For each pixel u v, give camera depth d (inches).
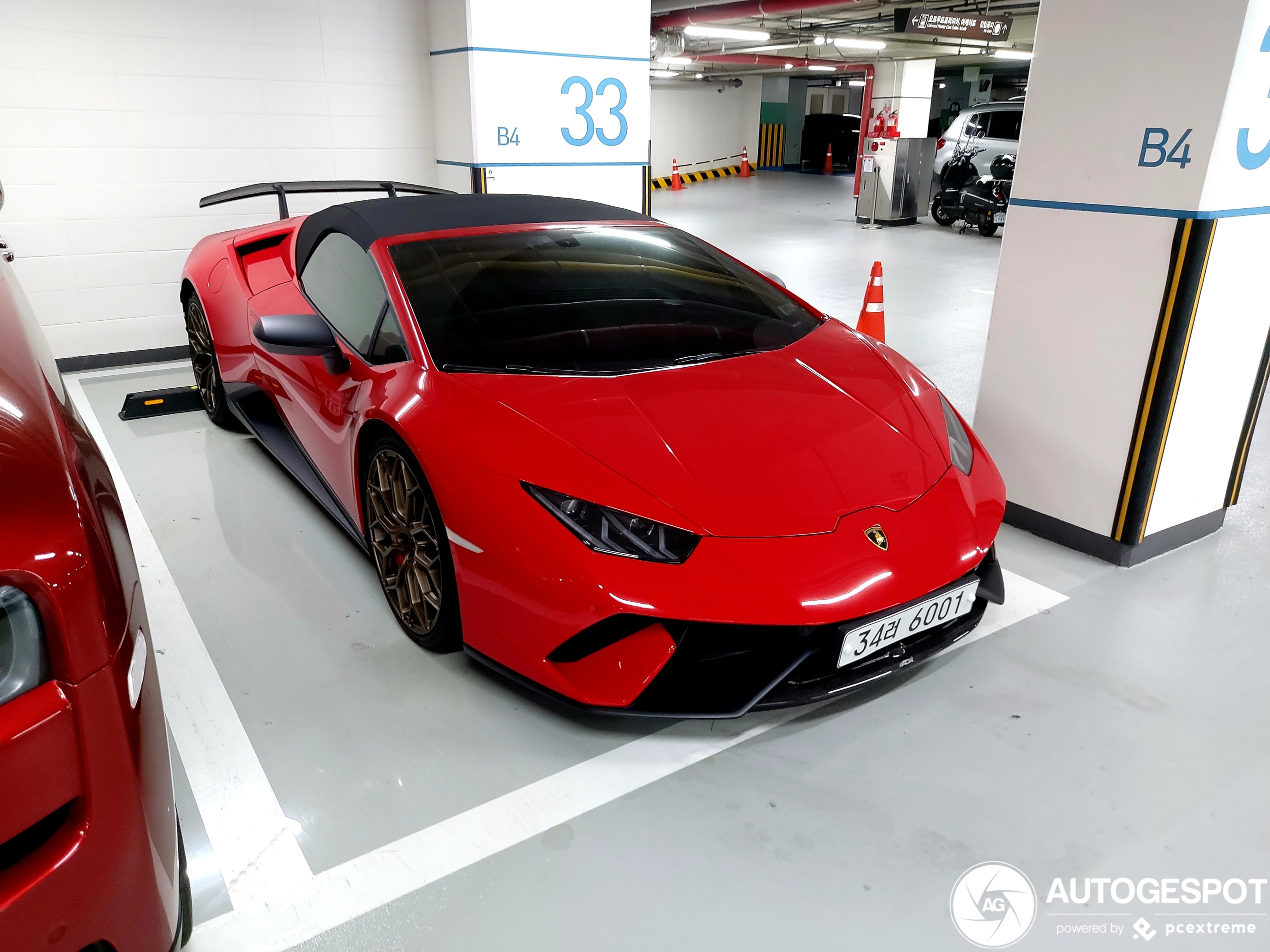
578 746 66.2
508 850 56.6
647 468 62.6
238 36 167.0
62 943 33.7
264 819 59.0
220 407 131.3
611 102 192.9
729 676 62.5
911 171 438.3
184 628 81.7
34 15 148.6
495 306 80.4
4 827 31.6
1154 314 86.0
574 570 58.2
